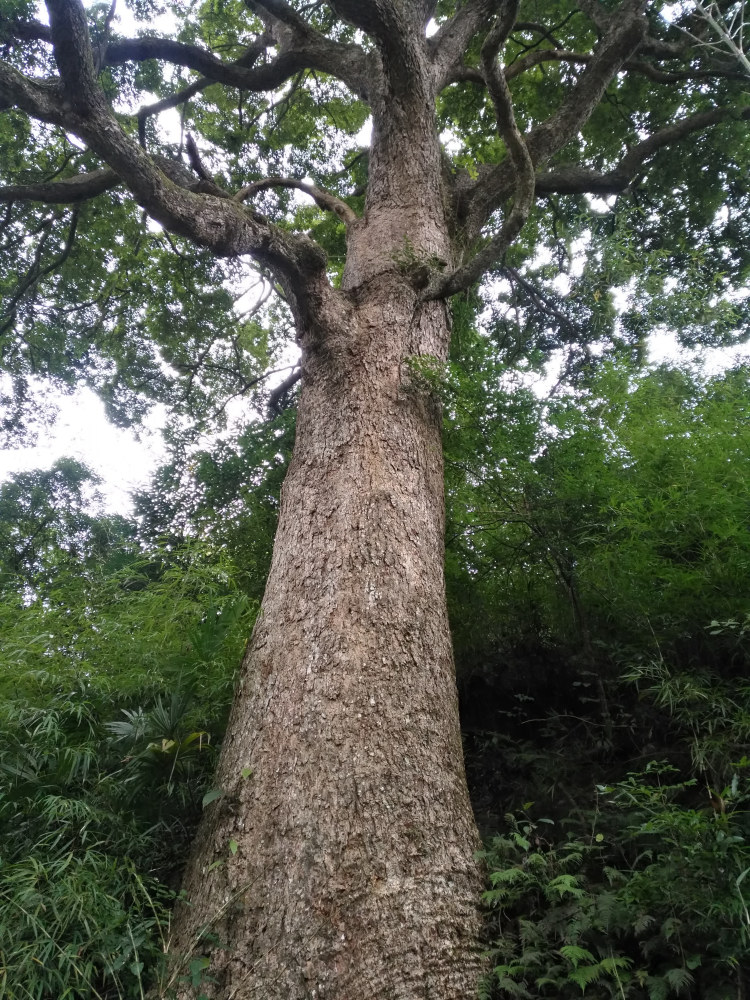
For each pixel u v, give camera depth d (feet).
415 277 18.28
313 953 8.55
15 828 10.86
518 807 13.24
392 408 15.58
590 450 16.21
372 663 11.42
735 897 7.80
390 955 8.66
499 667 16.87
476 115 35.86
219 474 26.27
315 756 10.36
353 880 9.15
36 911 8.54
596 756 13.61
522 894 10.02
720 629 12.05
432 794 10.46
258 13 32.22
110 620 15.78
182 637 15.35
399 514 13.71
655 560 13.62
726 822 8.41
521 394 17.48
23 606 16.76
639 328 32.71
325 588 12.49
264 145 38.27
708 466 13.66
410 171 21.88
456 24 27.07
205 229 14.01
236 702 11.94
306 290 16.37
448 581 18.06
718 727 11.36
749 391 17.60
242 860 9.64
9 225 35.06
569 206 36.91
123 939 8.69
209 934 8.91
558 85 35.83
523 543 16.99
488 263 18.47
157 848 11.34
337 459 14.64
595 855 10.65
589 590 15.90
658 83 33.45
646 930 8.77
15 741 11.58
